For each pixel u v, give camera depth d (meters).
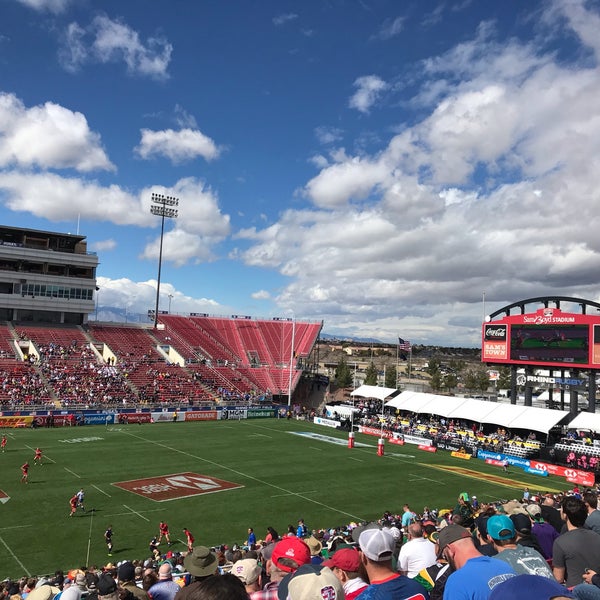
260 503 41.66
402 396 84.94
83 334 99.00
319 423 87.88
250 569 7.73
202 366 101.25
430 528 20.17
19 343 89.50
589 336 61.91
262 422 85.44
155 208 111.19
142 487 44.06
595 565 7.35
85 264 100.19
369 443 72.44
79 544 31.45
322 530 33.00
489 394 126.12
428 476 54.00
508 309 71.06
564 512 8.20
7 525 33.81
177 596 4.66
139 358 97.31
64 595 9.48
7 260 95.56
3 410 69.06
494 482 53.03
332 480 50.16
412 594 5.63
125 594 9.23
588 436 68.81
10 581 22.95
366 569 6.05
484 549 8.65
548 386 66.69
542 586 4.46
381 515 40.41
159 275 113.31
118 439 63.94
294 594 4.99
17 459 51.31
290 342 121.38
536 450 62.47
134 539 32.69
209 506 40.16
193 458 55.94
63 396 77.25
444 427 77.06
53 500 39.41
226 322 122.06
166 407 81.81
